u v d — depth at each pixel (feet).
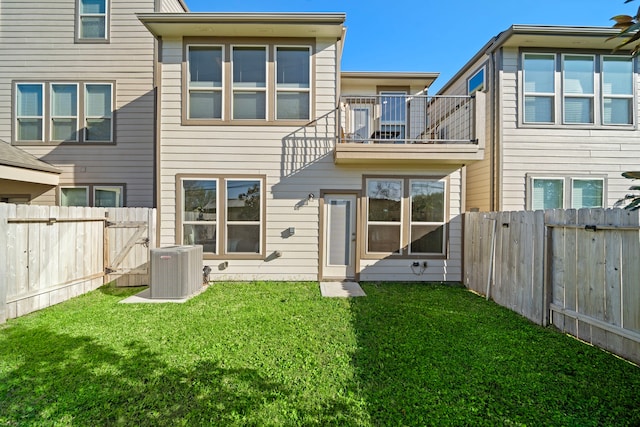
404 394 9.00
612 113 24.88
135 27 28.53
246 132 23.22
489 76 26.02
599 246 12.05
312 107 23.32
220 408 8.42
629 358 10.93
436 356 11.31
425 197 23.71
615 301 11.41
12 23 28.35
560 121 24.73
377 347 12.04
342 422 7.89
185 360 10.94
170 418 8.05
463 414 8.14
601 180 24.80
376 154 21.48
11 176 24.08
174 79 22.98
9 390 9.18
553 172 24.73
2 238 14.66
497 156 24.86
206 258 23.13
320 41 23.25
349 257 23.70
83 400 8.73
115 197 28.63
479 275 20.40
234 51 23.22
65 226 18.52
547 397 8.84
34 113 28.48
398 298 19.01
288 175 23.35
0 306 14.46
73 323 14.44
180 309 16.61
